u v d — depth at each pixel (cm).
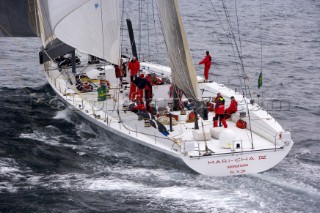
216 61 14862
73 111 9206
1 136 8819
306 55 16062
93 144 8581
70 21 8962
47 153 8231
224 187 7150
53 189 7112
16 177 7431
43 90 11350
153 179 7394
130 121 8231
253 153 7425
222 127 8100
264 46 17275
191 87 7875
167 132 7975
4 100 10575
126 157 8119
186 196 6912
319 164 8019
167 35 7931
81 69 10788
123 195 6969
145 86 8606
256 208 6619
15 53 15162
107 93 9356
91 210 6638
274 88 12319
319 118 10275
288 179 7394
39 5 10144
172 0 7644
